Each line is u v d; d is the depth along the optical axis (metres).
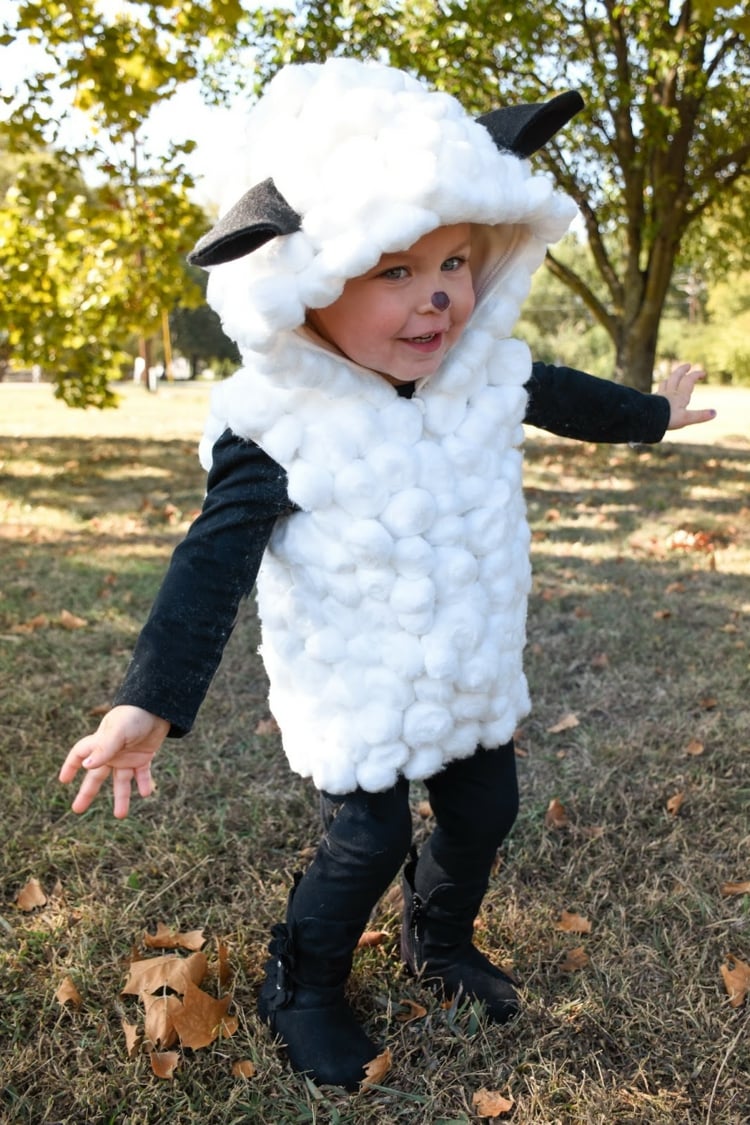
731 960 2.07
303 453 1.52
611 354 33.94
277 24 9.08
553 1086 1.72
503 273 1.66
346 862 1.69
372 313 1.46
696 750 2.93
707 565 5.15
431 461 1.56
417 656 1.58
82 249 8.24
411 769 1.66
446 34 8.70
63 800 2.65
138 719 1.49
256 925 2.15
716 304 33.56
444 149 1.37
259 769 2.87
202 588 1.52
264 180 1.43
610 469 9.25
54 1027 1.85
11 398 20.12
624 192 10.55
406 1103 1.71
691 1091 1.74
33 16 5.25
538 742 3.06
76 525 6.17
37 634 3.89
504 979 1.96
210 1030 1.83
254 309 1.39
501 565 1.65
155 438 11.98
